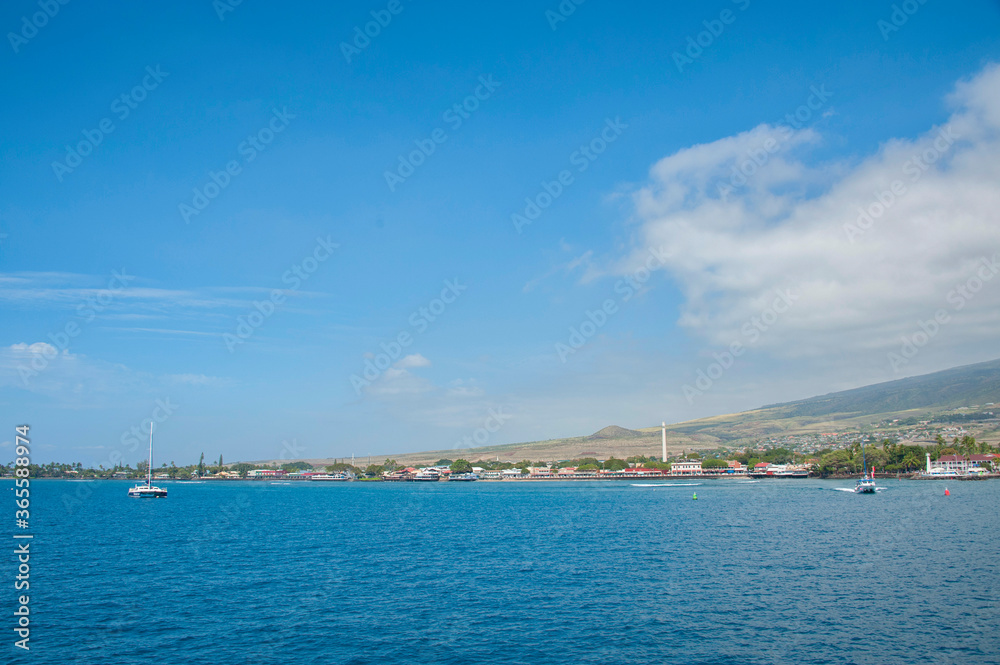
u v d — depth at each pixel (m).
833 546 86.56
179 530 117.88
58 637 47.31
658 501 191.00
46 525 127.25
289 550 90.44
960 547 83.44
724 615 51.72
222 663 41.97
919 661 40.84
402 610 54.62
